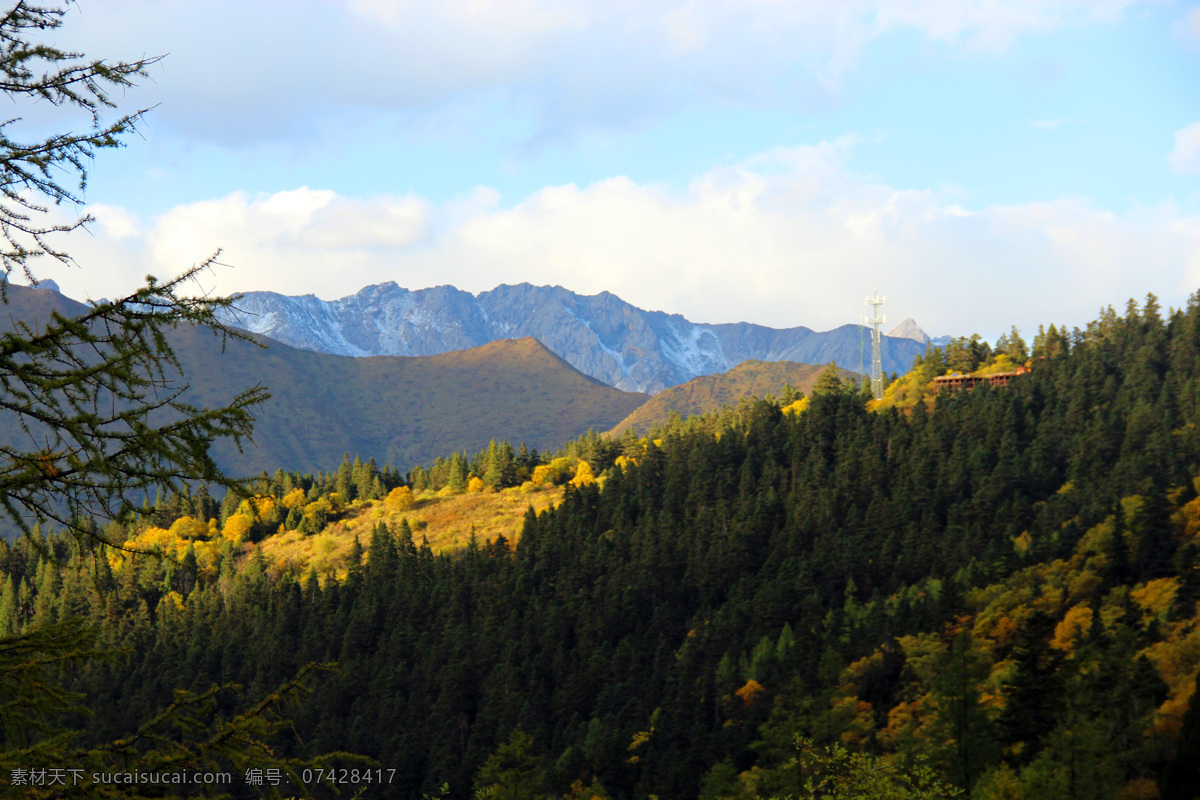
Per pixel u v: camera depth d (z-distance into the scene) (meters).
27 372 8.91
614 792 92.62
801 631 117.50
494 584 153.62
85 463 8.94
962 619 101.69
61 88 9.32
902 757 64.31
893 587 134.38
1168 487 136.50
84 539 9.35
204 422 9.48
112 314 9.21
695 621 134.75
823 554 142.25
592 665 120.25
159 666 135.00
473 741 106.81
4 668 9.42
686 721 98.56
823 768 63.31
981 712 66.69
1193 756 52.75
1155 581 104.50
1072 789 54.84
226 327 9.37
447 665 124.38
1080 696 63.47
